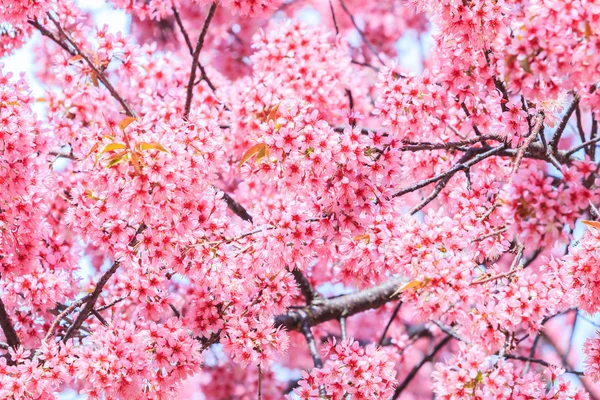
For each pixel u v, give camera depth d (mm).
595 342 6078
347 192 5754
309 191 5957
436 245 5684
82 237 6832
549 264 5703
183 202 6000
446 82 6348
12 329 7219
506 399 5410
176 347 6262
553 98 5395
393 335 10703
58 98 8305
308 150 5762
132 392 5988
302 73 8312
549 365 6039
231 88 9055
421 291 5688
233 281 6430
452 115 7086
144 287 6559
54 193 8406
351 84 9453
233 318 6570
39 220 6910
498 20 5914
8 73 6859
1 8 7219
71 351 6230
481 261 5996
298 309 8945
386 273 6199
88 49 8398
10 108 6484
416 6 6469
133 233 6250
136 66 8133
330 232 5941
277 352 6621
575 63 5047
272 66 8430
